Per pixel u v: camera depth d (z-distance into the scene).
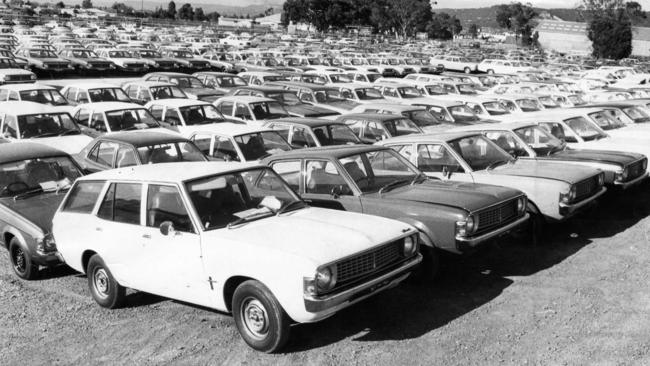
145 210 6.36
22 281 7.82
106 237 6.64
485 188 7.84
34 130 13.01
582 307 6.52
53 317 6.64
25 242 7.64
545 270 7.75
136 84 19.80
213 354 5.66
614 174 10.16
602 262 8.00
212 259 5.77
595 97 24.41
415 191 7.68
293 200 6.73
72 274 8.07
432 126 15.55
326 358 5.50
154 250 6.21
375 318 6.38
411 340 5.84
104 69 34.91
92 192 7.03
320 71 29.09
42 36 43.91
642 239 8.98
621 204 11.23
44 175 8.84
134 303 7.00
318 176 7.95
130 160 10.57
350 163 7.91
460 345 5.71
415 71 42.22
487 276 7.59
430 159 9.29
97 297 6.93
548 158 10.26
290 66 37.38
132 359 5.63
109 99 18.55
